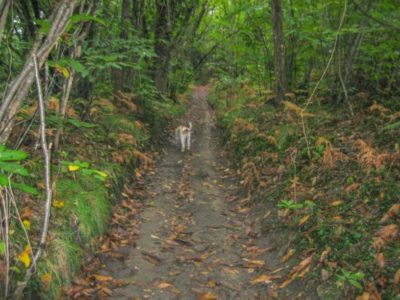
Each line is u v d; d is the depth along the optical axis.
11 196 2.61
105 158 6.88
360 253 4.09
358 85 10.04
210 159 10.36
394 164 5.41
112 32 8.62
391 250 3.92
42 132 2.23
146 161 8.86
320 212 5.17
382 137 6.38
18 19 6.08
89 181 5.64
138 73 11.88
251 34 12.94
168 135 12.85
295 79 11.64
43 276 3.58
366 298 3.41
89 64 5.62
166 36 14.69
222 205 6.87
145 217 6.18
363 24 8.10
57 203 4.32
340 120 7.95
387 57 8.34
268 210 6.08
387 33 8.02
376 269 3.76
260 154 8.13
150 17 14.78
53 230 4.17
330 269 4.03
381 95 8.93
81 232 4.61
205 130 15.11
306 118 8.43
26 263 3.01
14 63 5.48
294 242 4.89
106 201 5.69
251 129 9.73
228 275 4.57
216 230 5.82
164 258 4.93
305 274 4.18
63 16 2.21
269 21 11.81
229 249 5.22
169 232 5.69
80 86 8.14
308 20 9.20
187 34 17.67
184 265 4.77
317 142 6.87
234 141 10.49
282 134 8.12
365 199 4.99
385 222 4.39
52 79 4.05
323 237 4.59
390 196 4.79
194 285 4.35
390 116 6.72
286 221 5.41
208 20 20.53
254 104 11.70
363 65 9.08
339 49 8.55
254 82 15.31
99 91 9.00
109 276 4.38
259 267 4.72
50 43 2.20
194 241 5.41
